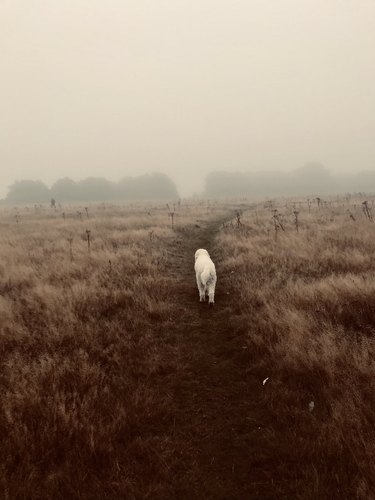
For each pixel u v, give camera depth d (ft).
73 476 10.84
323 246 39.34
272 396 14.80
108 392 14.94
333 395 14.15
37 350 18.76
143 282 29.50
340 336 18.16
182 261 41.57
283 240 43.68
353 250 36.29
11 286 30.27
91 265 35.40
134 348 19.22
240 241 46.09
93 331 20.75
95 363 17.66
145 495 10.30
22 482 10.50
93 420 12.98
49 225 73.00
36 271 33.78
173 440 12.75
